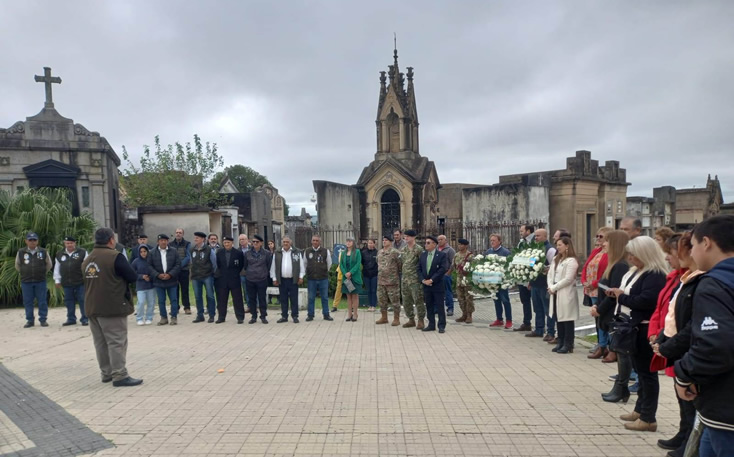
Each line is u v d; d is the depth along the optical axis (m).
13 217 15.37
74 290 12.10
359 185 25.81
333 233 23.73
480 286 11.08
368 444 4.93
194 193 30.92
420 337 10.25
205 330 11.23
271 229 37.66
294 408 5.98
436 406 6.01
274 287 14.16
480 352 8.88
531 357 8.50
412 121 25.89
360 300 14.83
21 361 8.55
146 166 30.59
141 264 11.98
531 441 4.99
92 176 19.34
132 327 11.70
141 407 6.09
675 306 3.60
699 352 2.91
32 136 18.61
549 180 24.52
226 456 4.71
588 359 8.35
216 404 6.16
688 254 4.03
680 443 4.68
